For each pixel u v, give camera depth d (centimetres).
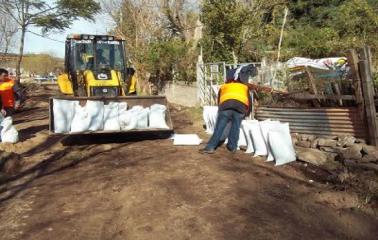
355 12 1700
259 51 1811
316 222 557
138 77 2383
